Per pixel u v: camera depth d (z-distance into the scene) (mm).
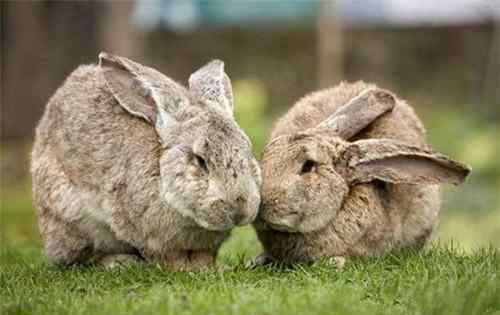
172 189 12109
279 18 40219
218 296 11047
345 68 38781
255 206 12000
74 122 13438
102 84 13656
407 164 13125
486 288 11258
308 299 10680
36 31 35625
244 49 39625
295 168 12641
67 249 13672
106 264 13656
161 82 12883
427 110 36781
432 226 14383
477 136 31688
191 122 12336
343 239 12969
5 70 35438
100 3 33750
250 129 29297
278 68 39125
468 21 39781
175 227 12547
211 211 11836
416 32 39438
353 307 10578
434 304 10812
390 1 41344
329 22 36094
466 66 38875
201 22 40719
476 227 25703
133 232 12969
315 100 14914
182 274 12391
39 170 13805
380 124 14023
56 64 36062
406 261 12781
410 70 39031
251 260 13867
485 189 28906
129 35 32312
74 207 13359
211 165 11914
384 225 13312
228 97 13531
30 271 13625
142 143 12734
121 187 12844
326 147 12922
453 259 12938
